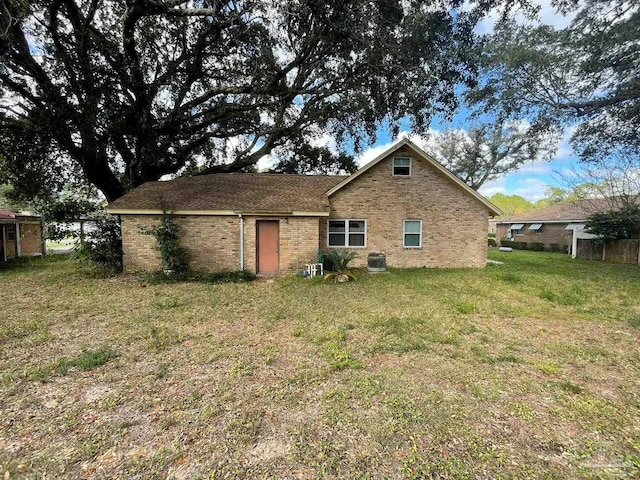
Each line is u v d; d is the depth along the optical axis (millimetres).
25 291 8375
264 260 11352
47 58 9852
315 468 2260
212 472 2221
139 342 4773
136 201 11172
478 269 12344
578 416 2914
